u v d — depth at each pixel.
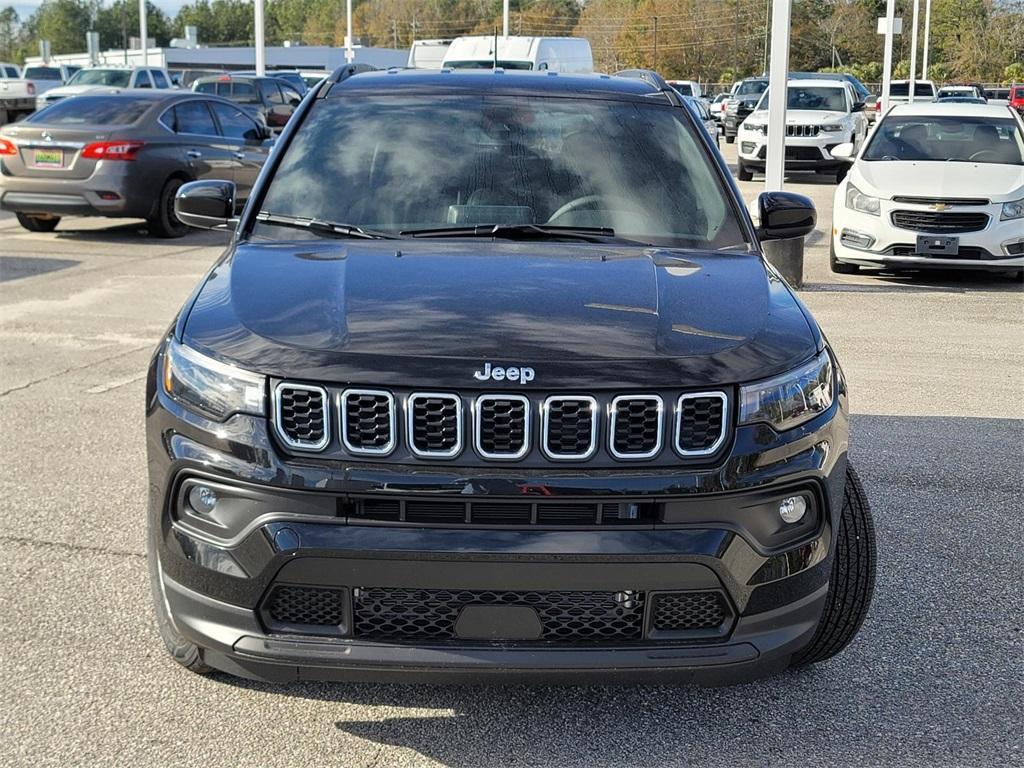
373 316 3.07
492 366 2.82
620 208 3.96
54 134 13.07
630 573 2.78
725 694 3.49
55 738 3.20
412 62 22.48
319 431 2.82
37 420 6.30
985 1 88.38
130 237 13.92
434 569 2.76
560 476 2.77
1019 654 3.77
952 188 10.78
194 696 3.43
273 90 25.06
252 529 2.82
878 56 112.12
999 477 5.50
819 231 14.66
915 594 4.22
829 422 3.07
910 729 3.30
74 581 4.22
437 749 3.16
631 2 127.19
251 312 3.13
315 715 3.33
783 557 2.92
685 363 2.89
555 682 2.85
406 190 3.98
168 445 2.98
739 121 31.73
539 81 4.59
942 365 7.80
